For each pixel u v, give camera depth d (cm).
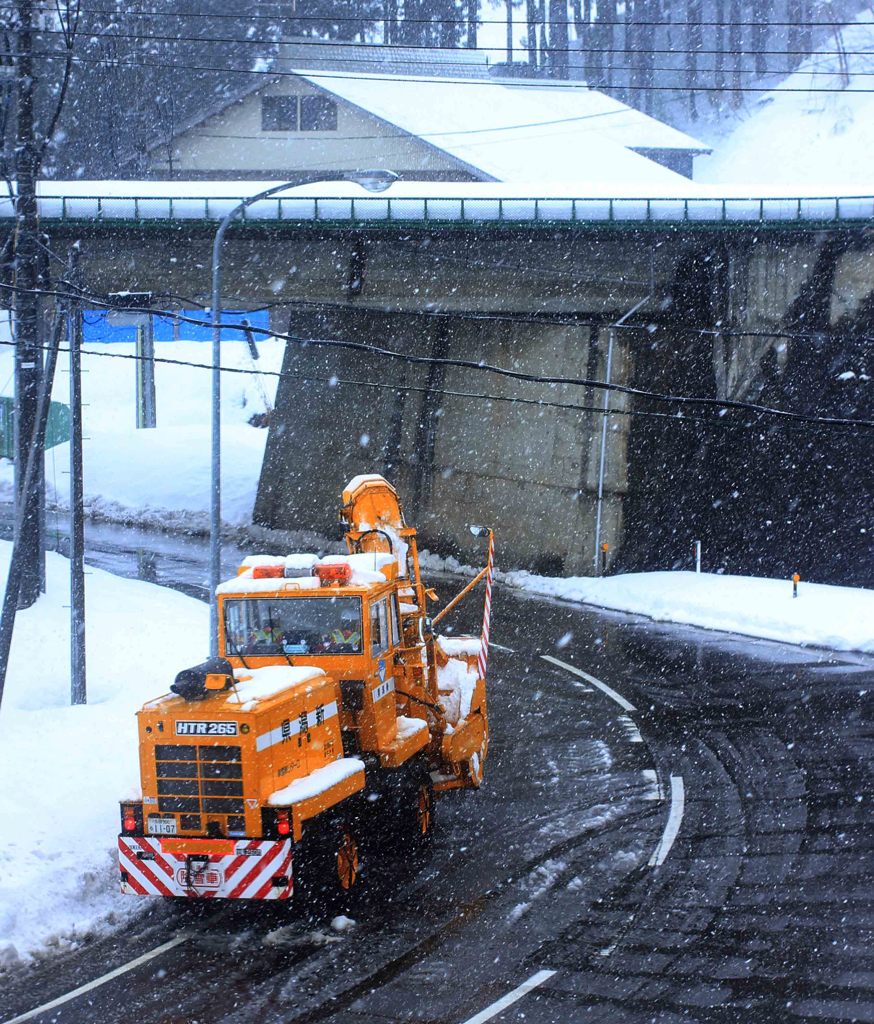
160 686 2594
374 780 1602
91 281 4438
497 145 6950
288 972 1297
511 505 4853
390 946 1363
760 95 14650
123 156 8475
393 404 5428
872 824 1727
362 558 1702
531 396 4825
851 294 4447
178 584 4350
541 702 2656
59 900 1462
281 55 8356
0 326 7162
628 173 6600
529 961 1304
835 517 4534
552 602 4134
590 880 1559
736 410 4634
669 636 3416
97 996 1245
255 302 4688
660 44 15200
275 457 6016
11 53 2472
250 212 4209
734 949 1307
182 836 1391
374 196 4303
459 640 2119
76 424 2389
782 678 2784
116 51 8638
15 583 2208
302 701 1480
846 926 1355
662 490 4631
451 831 1800
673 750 2208
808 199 4338
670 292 4688
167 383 9881
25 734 2103
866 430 4438
